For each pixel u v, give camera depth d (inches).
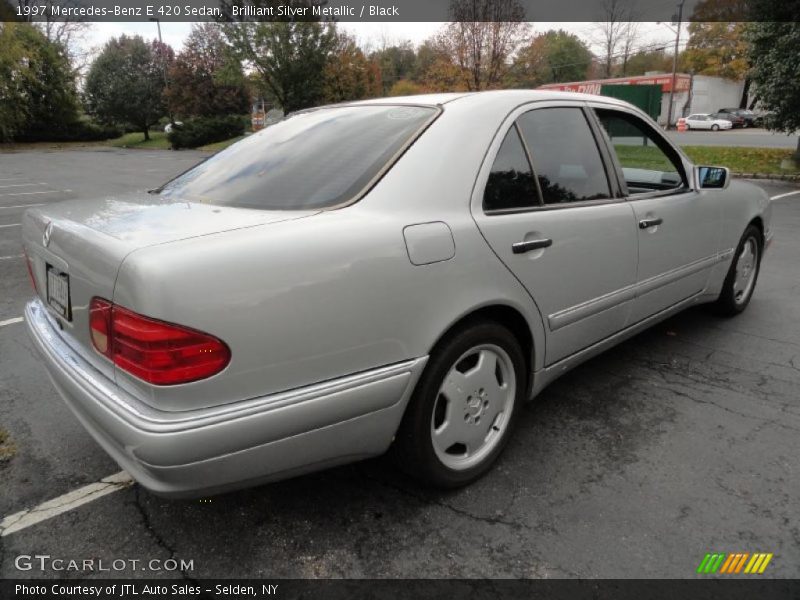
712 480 98.7
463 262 85.7
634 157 127.4
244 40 1264.8
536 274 97.5
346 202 81.1
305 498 94.7
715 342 158.6
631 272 120.6
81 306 76.8
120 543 85.4
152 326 63.6
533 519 89.4
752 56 554.3
